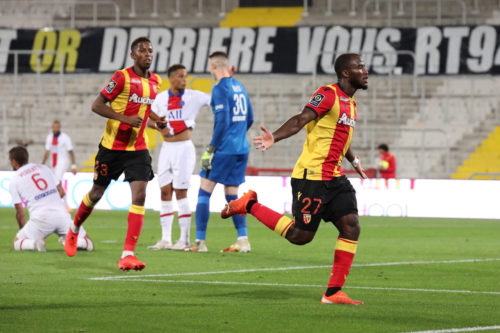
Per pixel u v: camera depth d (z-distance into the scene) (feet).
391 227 151.74
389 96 240.32
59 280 70.23
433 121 234.17
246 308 56.59
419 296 64.03
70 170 191.52
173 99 101.81
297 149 217.36
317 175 59.00
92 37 258.98
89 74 257.14
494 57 239.30
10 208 188.24
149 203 190.90
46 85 257.34
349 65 59.06
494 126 229.25
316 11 275.39
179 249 101.91
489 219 179.01
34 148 243.19
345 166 222.07
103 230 133.08
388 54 243.19
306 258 94.02
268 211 61.31
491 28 240.12
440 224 161.58
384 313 55.06
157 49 258.37
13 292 62.69
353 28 246.88
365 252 103.30
